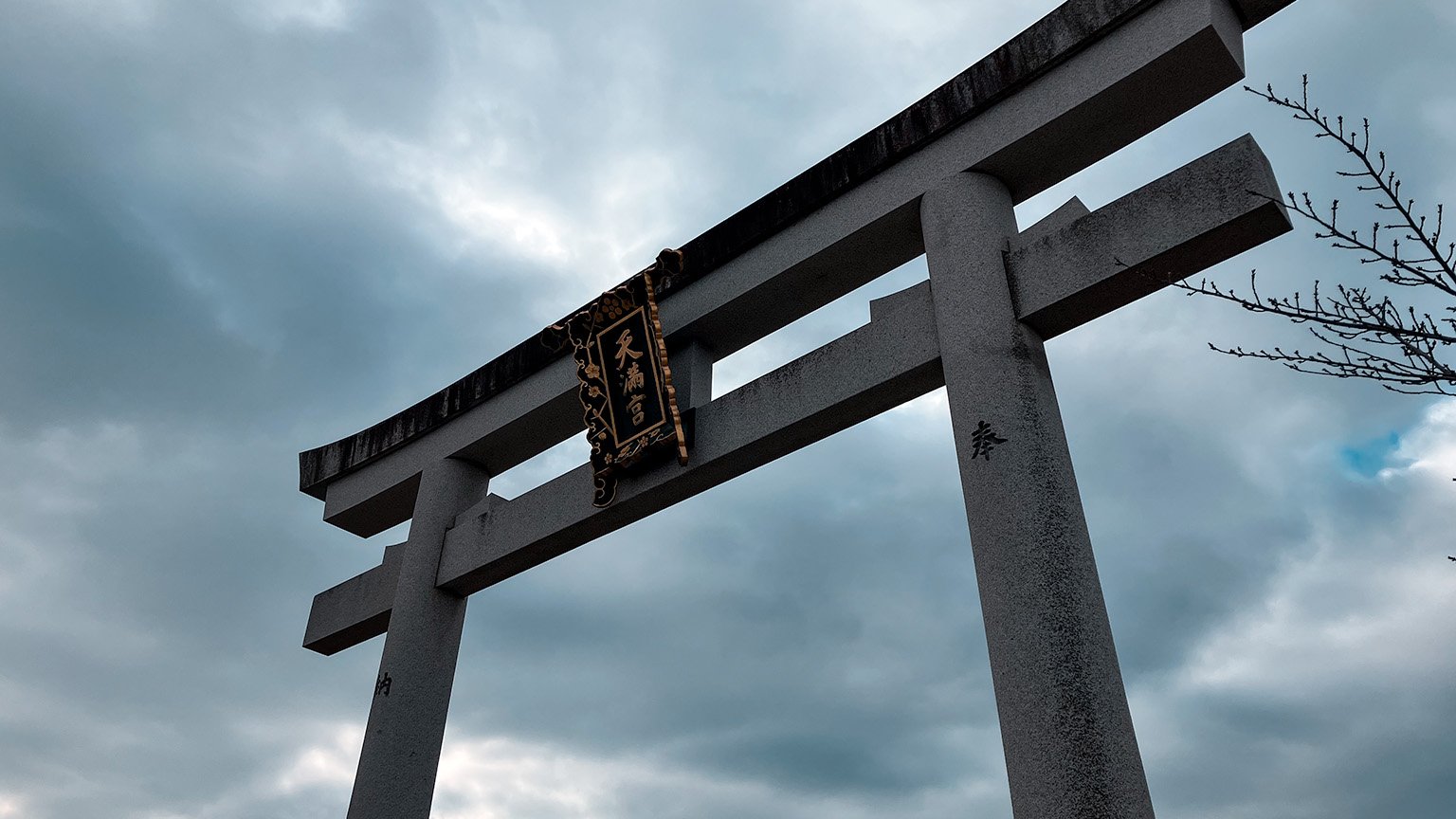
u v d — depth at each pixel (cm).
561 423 1262
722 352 1166
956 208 946
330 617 1340
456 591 1232
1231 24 877
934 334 923
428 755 1141
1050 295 868
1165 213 840
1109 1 912
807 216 1078
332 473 1445
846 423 988
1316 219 484
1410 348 470
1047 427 823
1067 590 743
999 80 965
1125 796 677
